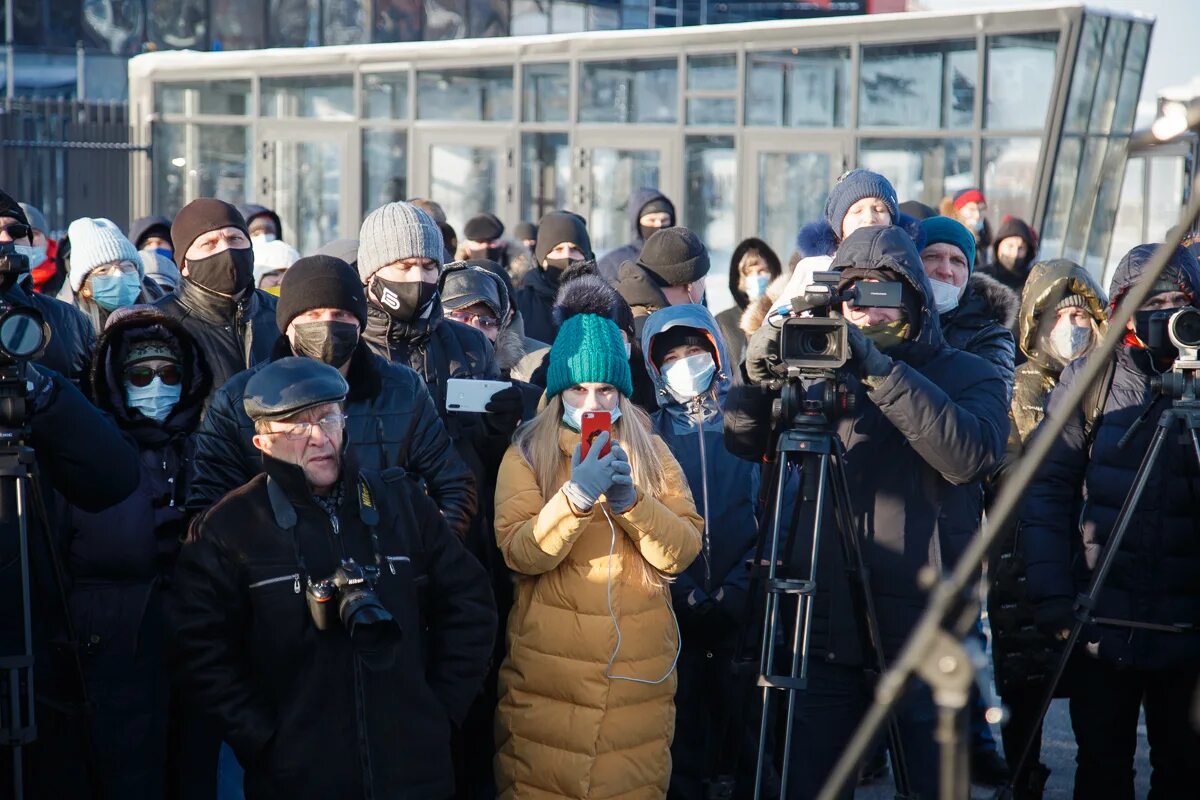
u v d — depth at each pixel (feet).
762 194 39.93
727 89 40.37
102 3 74.38
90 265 17.22
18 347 10.09
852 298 11.73
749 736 13.35
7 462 10.13
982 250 31.68
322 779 9.96
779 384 11.94
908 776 11.34
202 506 11.73
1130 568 12.91
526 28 64.85
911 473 12.01
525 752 11.69
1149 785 15.90
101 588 12.01
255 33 69.92
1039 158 36.01
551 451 12.17
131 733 11.96
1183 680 12.78
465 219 45.70
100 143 56.49
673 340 13.83
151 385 12.46
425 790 10.28
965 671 5.24
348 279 12.11
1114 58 37.60
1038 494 13.50
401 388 12.41
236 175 50.93
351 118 47.96
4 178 56.59
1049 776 16.60
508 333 16.88
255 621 10.11
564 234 25.02
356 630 9.63
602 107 42.75
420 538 10.81
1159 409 12.89
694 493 13.50
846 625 11.87
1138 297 5.03
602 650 11.50
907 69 37.68
